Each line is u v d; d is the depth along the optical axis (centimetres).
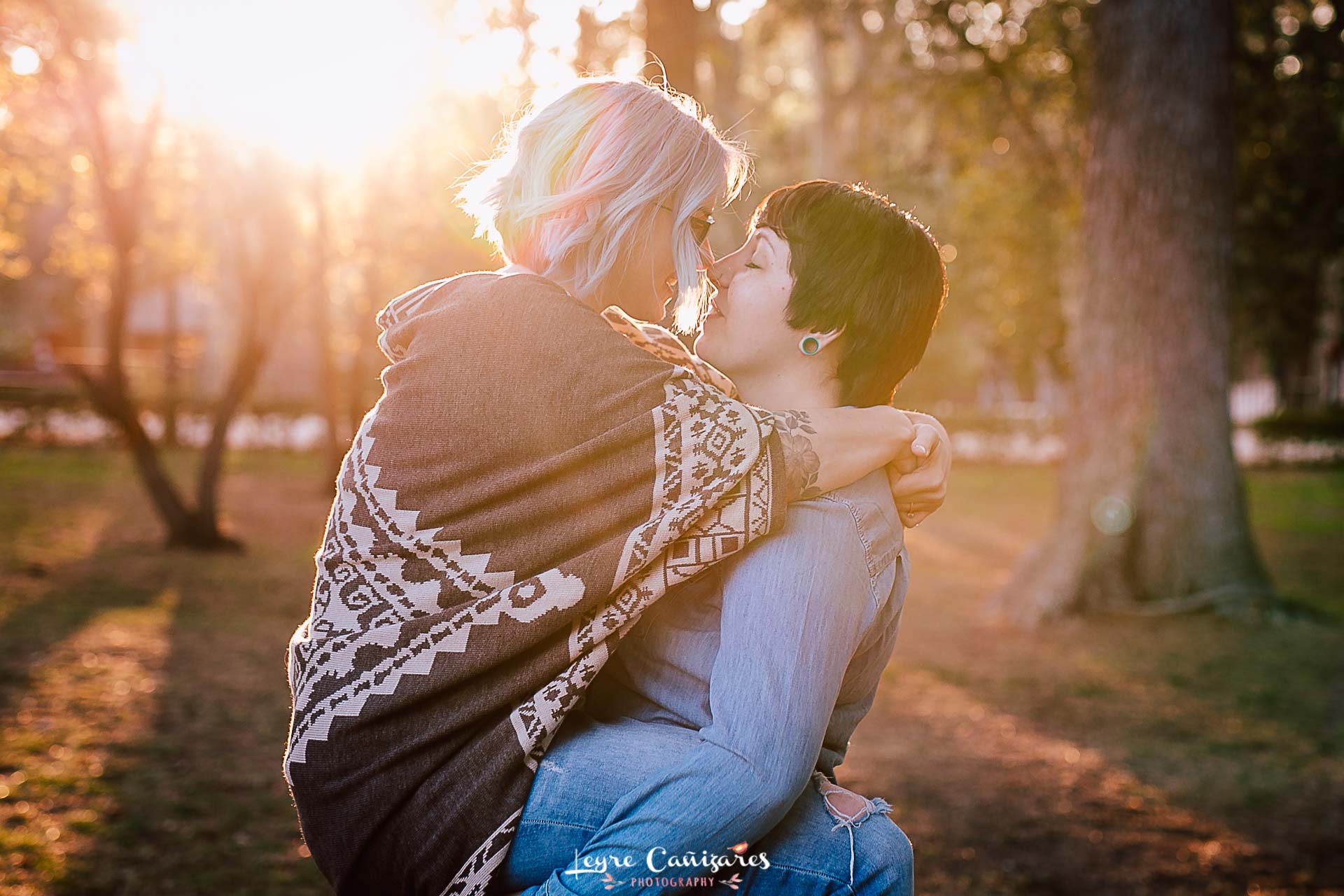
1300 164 1104
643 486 121
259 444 2358
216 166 1158
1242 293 1557
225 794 427
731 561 128
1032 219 1334
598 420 122
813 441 130
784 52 1633
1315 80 1030
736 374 147
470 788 119
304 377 3084
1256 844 413
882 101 1212
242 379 1127
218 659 648
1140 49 825
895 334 143
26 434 2103
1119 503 856
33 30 972
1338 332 2586
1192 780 489
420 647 119
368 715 119
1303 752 532
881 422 137
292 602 855
